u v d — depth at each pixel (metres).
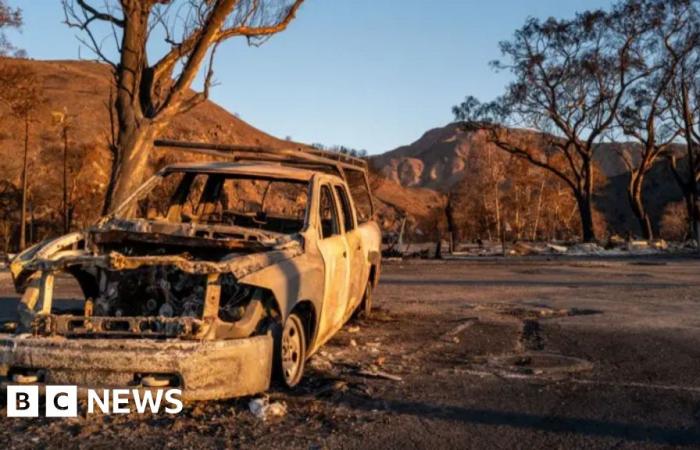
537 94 49.56
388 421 5.35
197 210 8.05
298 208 8.41
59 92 109.88
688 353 8.20
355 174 10.24
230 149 8.25
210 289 5.29
